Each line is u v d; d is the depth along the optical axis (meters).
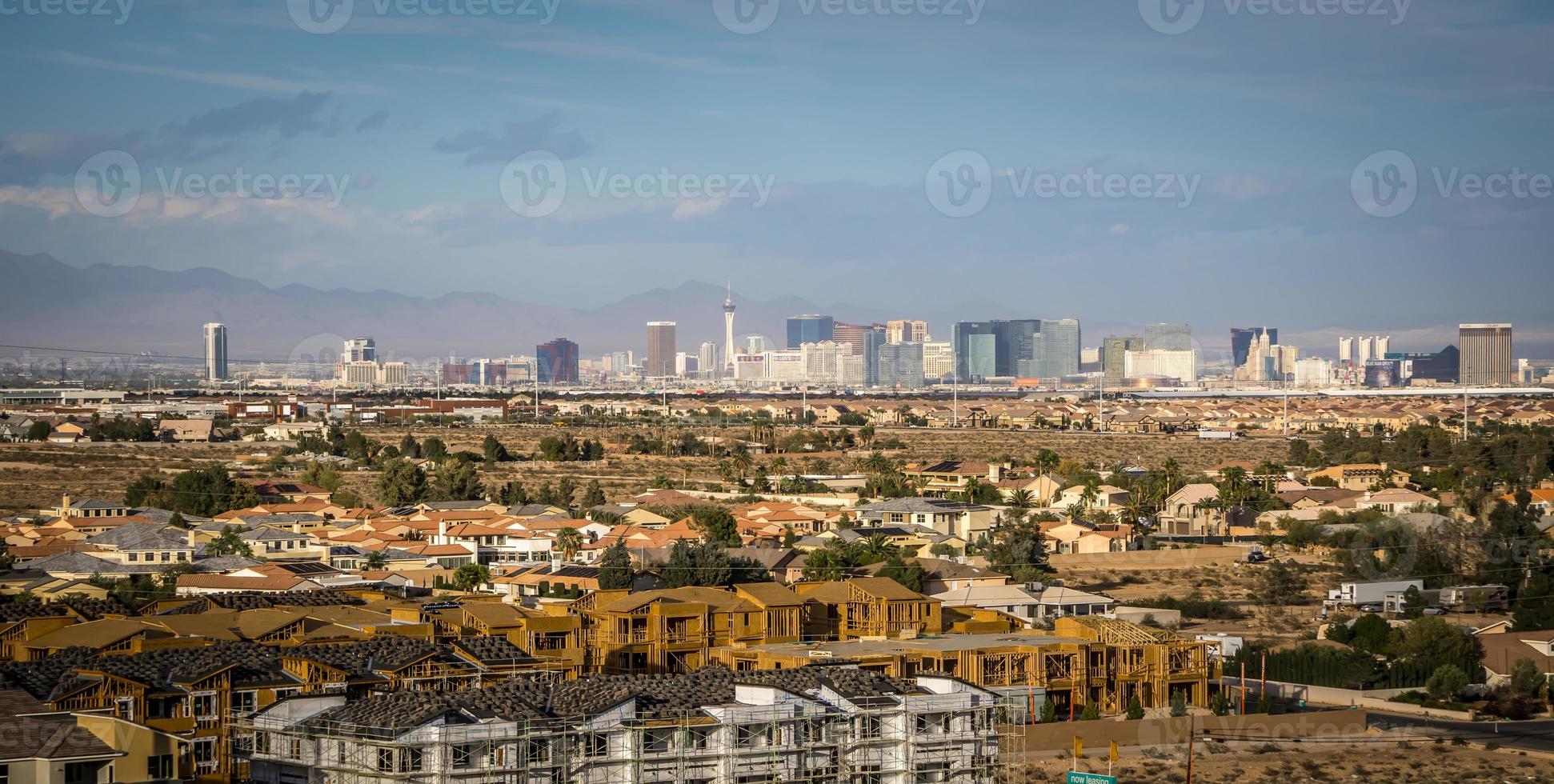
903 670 130.38
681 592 151.25
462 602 157.25
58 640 121.06
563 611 150.62
